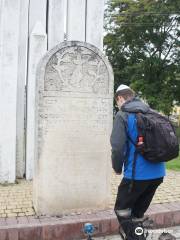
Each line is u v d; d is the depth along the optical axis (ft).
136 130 14.39
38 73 18.90
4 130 26.09
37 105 19.13
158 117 14.82
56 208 19.33
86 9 29.01
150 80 83.82
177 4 78.74
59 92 19.13
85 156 19.71
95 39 28.99
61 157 19.31
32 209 20.07
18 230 17.03
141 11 82.58
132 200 14.89
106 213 19.52
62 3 28.50
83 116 19.58
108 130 20.07
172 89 82.58
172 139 14.33
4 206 20.52
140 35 83.66
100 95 19.85
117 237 17.99
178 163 35.47
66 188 19.47
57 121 19.17
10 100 26.12
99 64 19.81
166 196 22.48
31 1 27.99
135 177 14.39
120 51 88.17
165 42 82.94
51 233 17.43
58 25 28.50
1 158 26.13
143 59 84.07
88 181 19.81
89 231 15.30
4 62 25.85
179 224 19.53
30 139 27.40
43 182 19.10
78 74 19.42
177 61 82.58
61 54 19.11
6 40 25.81
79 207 19.70
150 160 14.29
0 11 26.22
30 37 27.40
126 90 15.23
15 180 26.81
